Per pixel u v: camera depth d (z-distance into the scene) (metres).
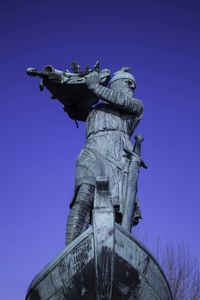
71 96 11.43
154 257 9.15
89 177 10.08
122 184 10.20
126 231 8.89
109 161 10.30
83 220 9.82
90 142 10.59
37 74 11.01
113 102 10.70
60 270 8.87
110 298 8.68
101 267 8.65
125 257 8.78
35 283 9.16
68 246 8.88
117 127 10.69
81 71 11.26
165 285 9.34
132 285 8.85
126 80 11.08
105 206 8.88
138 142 10.64
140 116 11.05
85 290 8.76
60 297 8.89
